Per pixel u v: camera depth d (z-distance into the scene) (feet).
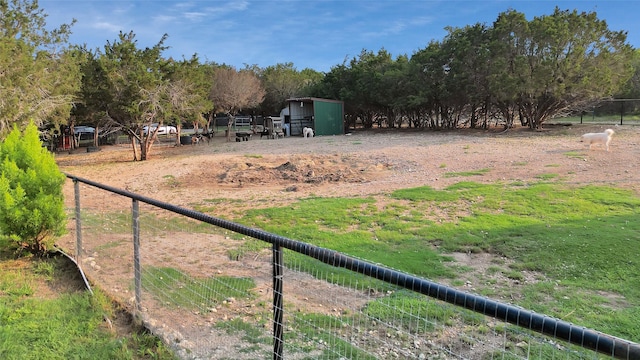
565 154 45.47
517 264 16.88
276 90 142.61
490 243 19.31
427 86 92.73
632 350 3.64
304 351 10.18
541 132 73.26
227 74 111.75
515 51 74.64
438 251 18.72
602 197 26.43
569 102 73.92
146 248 19.62
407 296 12.98
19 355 10.10
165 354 10.27
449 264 17.19
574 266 16.33
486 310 4.64
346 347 10.33
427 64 92.63
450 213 25.07
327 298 13.15
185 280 15.33
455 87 86.43
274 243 7.50
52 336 11.09
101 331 11.51
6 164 18.03
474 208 25.84
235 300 13.56
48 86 54.49
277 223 24.43
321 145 71.10
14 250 18.12
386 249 19.16
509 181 33.71
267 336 11.06
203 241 20.77
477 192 30.07
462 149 54.80
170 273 16.08
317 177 41.88
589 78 68.54
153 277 15.19
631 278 15.01
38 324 11.71
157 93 63.10
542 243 18.86
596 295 13.97
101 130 110.22
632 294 13.91
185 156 65.82
